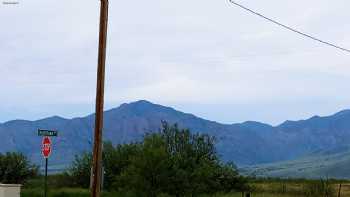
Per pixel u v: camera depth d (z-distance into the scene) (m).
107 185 42.59
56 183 52.47
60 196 40.50
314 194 51.06
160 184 33.28
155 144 34.41
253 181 58.72
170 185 33.34
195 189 33.78
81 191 44.19
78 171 50.84
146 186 33.09
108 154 43.44
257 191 49.78
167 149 35.00
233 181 37.22
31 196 39.53
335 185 68.56
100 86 21.23
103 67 21.33
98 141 21.06
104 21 21.52
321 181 53.56
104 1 21.58
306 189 52.62
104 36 21.47
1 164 47.91
